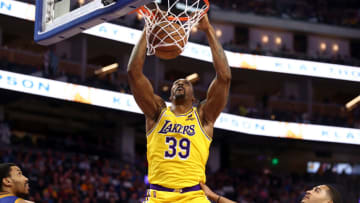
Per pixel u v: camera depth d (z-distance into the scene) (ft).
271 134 76.54
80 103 62.23
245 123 75.25
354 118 86.33
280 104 86.99
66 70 69.87
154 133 13.39
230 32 91.25
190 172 12.91
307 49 95.71
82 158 58.65
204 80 83.87
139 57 13.46
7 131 59.72
